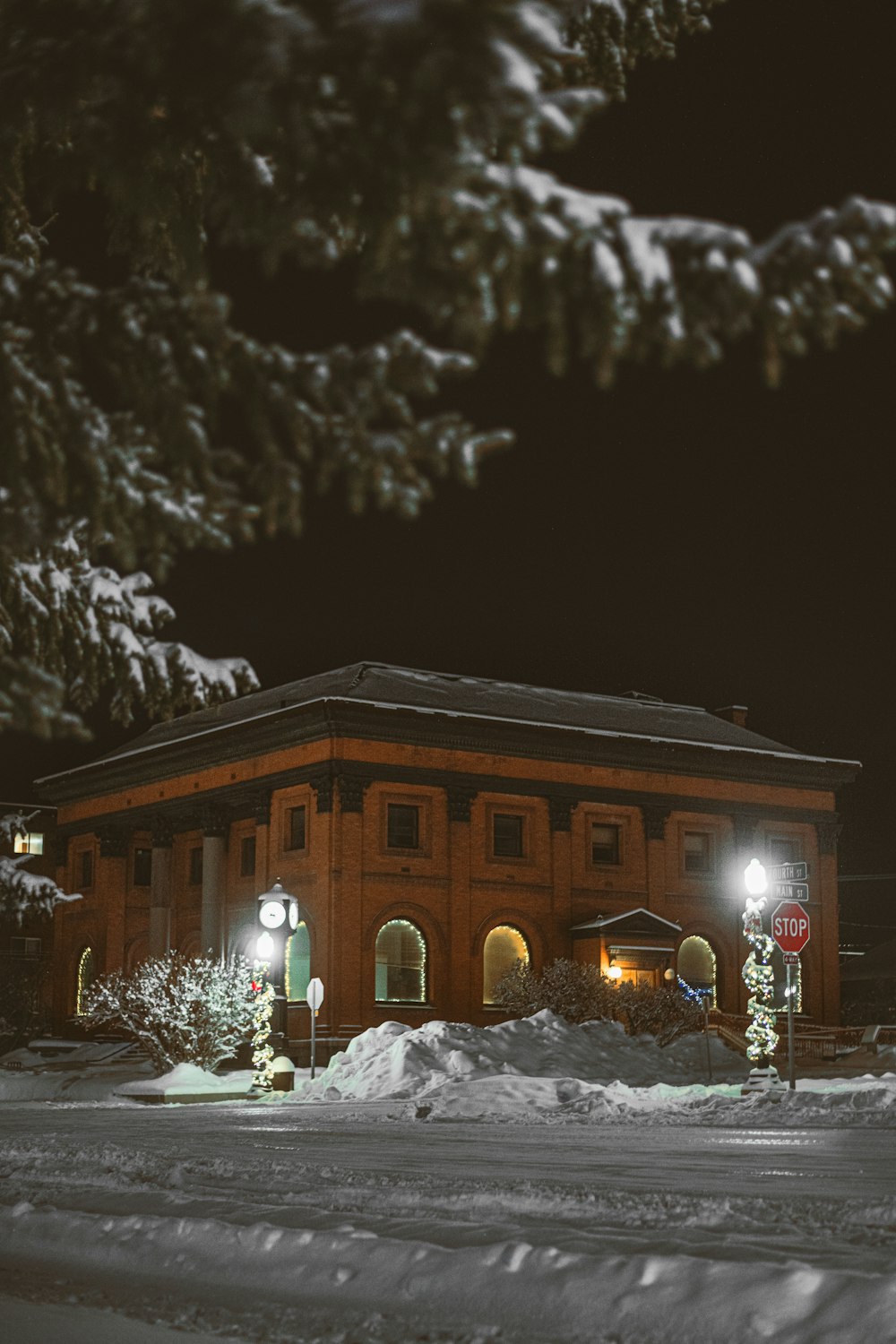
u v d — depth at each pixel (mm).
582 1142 21703
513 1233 9688
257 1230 9852
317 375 5223
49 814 80812
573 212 4645
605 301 4609
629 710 68812
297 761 58406
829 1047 57438
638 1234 9914
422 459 5164
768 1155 18688
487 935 59250
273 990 41438
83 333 5457
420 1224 10211
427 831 58188
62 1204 12758
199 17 4457
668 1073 43062
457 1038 40188
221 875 62750
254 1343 7441
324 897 55938
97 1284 9305
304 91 4539
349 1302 8586
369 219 4711
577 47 7770
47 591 7766
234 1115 31484
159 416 5402
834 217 4680
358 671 63344
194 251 5969
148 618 8086
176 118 5195
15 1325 7801
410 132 4395
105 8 4977
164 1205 12039
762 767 66250
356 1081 38438
